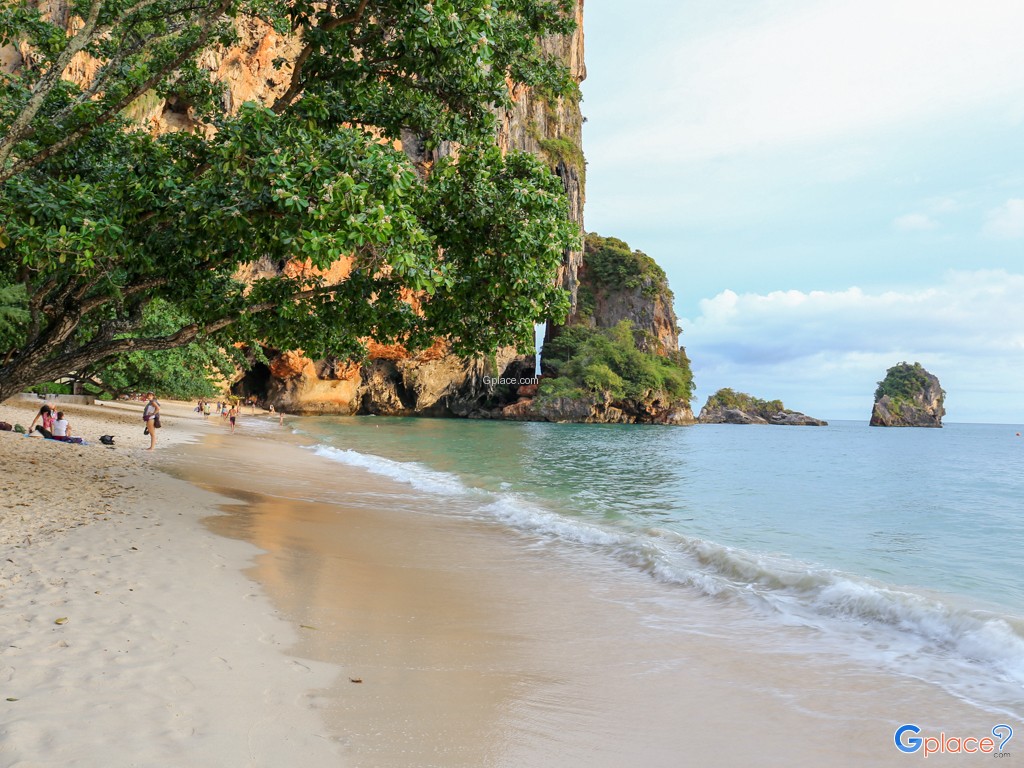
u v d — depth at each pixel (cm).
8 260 1037
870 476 2523
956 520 1378
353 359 1323
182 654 439
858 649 570
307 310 1109
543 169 1045
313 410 7762
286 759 321
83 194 817
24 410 2664
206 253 864
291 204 707
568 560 900
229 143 758
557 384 9656
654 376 10138
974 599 745
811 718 427
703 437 6550
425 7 873
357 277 1055
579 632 593
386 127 1148
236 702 377
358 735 357
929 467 3078
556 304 1079
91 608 509
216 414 5794
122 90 1105
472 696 430
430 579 756
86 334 1288
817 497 1783
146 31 1140
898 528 1270
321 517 1116
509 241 982
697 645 569
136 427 2772
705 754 373
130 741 317
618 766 353
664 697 454
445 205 1027
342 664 463
